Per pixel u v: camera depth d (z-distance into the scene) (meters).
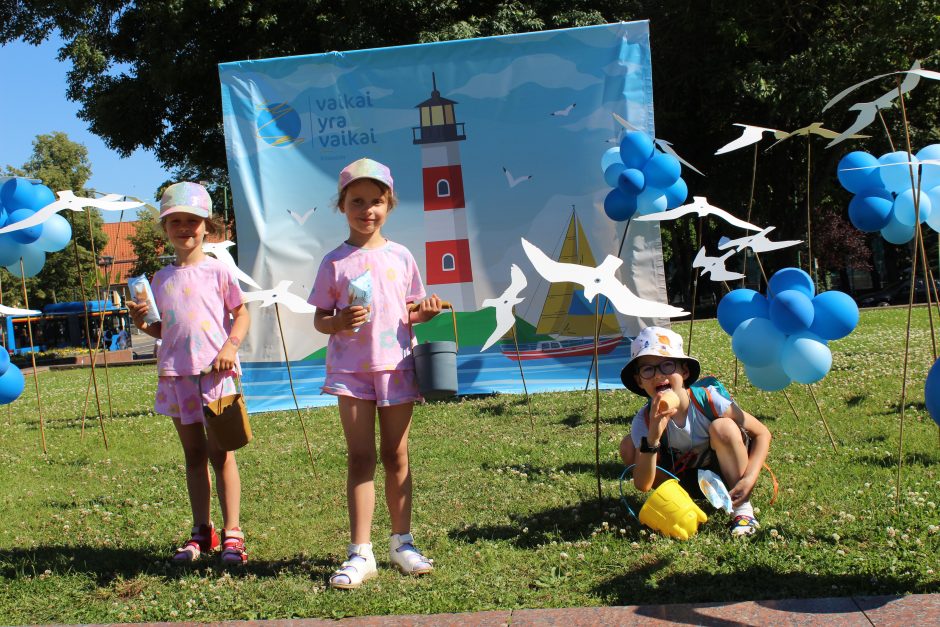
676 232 36.31
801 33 22.80
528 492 5.19
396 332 3.96
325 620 3.28
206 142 23.91
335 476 6.07
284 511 5.17
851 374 8.81
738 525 4.06
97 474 6.63
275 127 9.28
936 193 5.29
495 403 8.84
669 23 23.14
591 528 4.32
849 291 39.53
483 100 9.23
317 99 9.28
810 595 3.24
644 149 7.00
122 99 22.47
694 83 23.50
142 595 3.75
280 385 9.52
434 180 9.31
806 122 22.89
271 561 4.19
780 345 5.39
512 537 4.29
